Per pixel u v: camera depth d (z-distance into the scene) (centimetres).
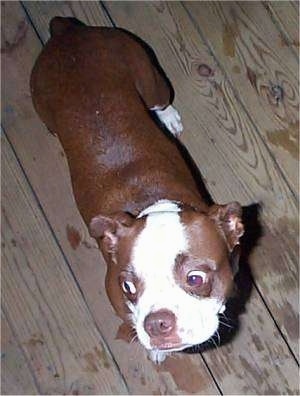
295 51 99
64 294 95
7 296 96
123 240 71
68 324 95
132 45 89
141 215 75
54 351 94
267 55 99
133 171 82
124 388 92
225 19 100
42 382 94
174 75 99
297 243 93
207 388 91
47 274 96
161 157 83
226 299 76
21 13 103
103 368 93
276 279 93
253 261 93
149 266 69
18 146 100
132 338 93
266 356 91
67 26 90
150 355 93
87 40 87
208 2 101
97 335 94
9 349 95
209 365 92
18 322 95
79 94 84
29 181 99
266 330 92
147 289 69
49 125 91
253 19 100
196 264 69
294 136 96
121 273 71
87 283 95
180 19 101
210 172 96
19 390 94
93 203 83
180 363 92
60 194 98
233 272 76
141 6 101
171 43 100
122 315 77
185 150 97
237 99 98
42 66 87
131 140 83
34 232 97
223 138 97
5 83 101
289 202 94
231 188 96
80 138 83
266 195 95
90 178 83
